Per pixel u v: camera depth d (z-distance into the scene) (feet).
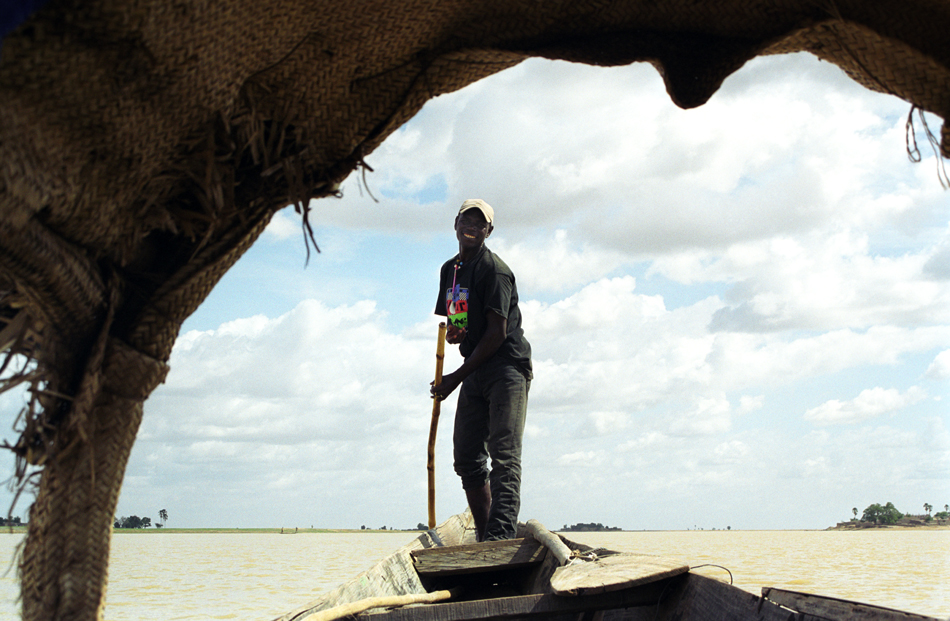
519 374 12.73
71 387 5.17
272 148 5.94
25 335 5.17
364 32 5.71
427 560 10.31
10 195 4.16
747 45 6.19
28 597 4.97
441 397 12.60
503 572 11.83
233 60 5.15
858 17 5.85
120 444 5.18
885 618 5.41
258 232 6.02
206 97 5.10
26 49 4.10
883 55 6.00
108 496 5.10
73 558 4.92
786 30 6.04
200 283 5.57
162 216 5.32
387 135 6.38
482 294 12.85
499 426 12.35
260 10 5.05
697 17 6.13
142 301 5.49
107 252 5.11
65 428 4.88
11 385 4.95
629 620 8.31
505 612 7.39
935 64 5.81
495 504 11.96
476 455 13.33
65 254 4.68
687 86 6.31
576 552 9.43
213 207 5.42
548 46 6.28
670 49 6.31
